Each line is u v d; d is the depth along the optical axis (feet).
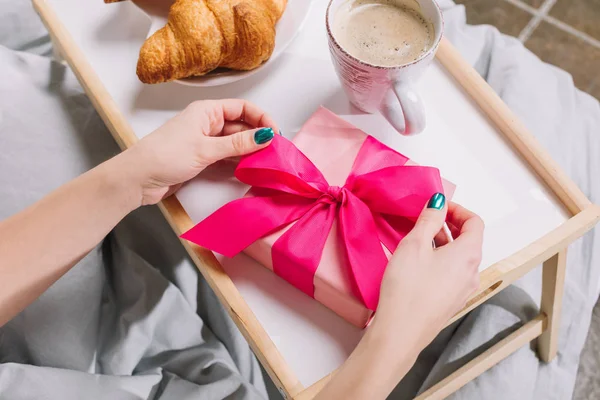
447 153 2.51
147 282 2.88
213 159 2.35
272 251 2.27
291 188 2.30
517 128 2.50
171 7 2.57
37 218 2.28
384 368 2.00
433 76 2.63
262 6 2.54
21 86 2.95
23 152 2.86
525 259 2.35
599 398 3.23
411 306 2.03
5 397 2.60
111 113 2.59
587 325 3.24
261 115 2.43
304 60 2.68
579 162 3.43
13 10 3.35
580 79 3.82
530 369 3.14
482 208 2.44
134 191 2.32
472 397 3.06
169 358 2.91
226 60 2.57
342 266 2.23
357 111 2.59
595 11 3.96
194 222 2.44
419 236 2.11
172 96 2.64
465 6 4.02
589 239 3.33
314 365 2.25
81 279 2.80
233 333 2.98
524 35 3.93
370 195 2.27
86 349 2.80
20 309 2.32
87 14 2.78
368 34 2.40
